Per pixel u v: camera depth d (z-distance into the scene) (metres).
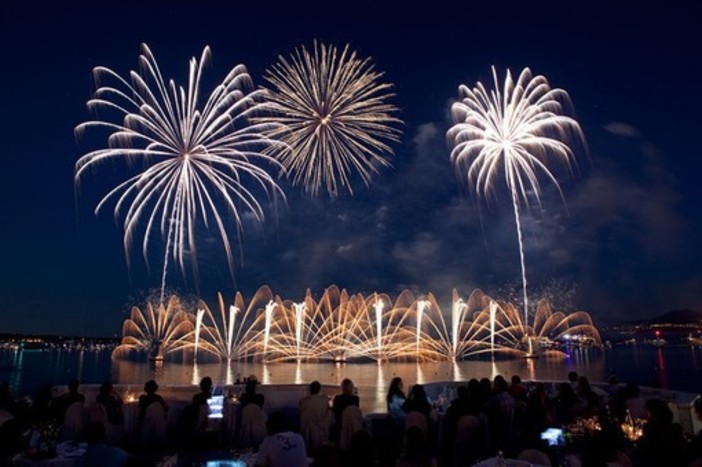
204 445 7.69
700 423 13.55
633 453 8.98
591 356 145.12
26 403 11.78
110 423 12.55
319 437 12.31
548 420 11.05
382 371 82.81
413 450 8.24
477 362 114.25
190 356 120.19
